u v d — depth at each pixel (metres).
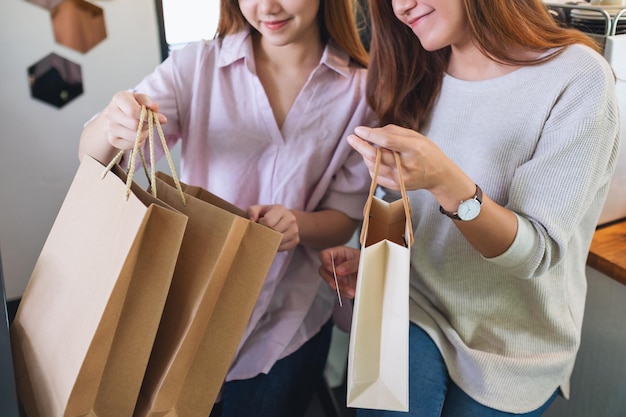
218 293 0.84
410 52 1.21
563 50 1.07
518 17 1.07
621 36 1.34
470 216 0.95
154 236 0.77
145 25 1.94
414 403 1.13
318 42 1.36
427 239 1.21
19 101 1.88
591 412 1.52
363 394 0.85
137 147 0.89
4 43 1.80
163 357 0.86
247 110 1.33
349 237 1.45
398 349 0.82
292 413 1.37
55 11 1.81
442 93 1.21
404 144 0.86
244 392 1.32
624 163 1.47
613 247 1.42
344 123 1.36
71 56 1.88
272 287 1.37
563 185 1.01
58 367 0.83
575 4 1.49
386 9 1.19
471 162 1.14
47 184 2.01
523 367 1.12
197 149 1.37
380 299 0.83
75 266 0.87
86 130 1.18
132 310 0.79
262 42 1.33
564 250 1.01
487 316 1.17
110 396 0.83
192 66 1.33
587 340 1.51
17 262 2.04
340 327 1.53
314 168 1.39
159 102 1.31
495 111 1.12
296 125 1.35
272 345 1.36
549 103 1.05
